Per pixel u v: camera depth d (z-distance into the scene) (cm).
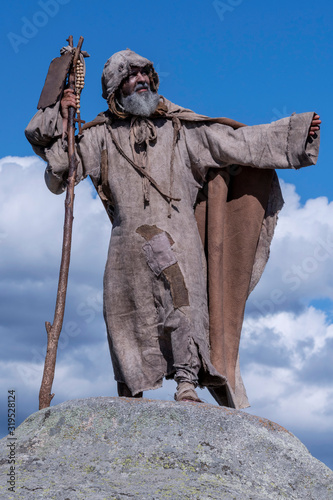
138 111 703
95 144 729
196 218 739
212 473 532
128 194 701
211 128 714
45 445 555
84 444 553
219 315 711
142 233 686
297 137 684
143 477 518
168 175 703
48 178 745
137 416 565
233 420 568
